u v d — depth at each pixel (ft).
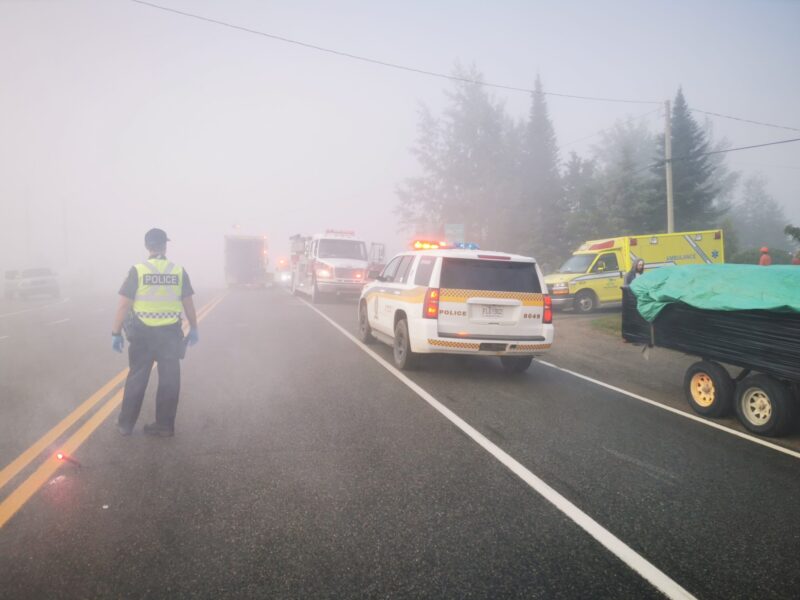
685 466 13.52
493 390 21.59
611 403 20.13
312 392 20.31
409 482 11.83
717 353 18.69
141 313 14.30
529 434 15.75
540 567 8.43
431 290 22.66
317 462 12.96
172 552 8.61
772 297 16.31
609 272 56.85
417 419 17.01
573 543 9.27
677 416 18.63
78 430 15.20
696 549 9.20
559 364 28.53
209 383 21.58
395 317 26.16
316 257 65.36
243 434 15.05
